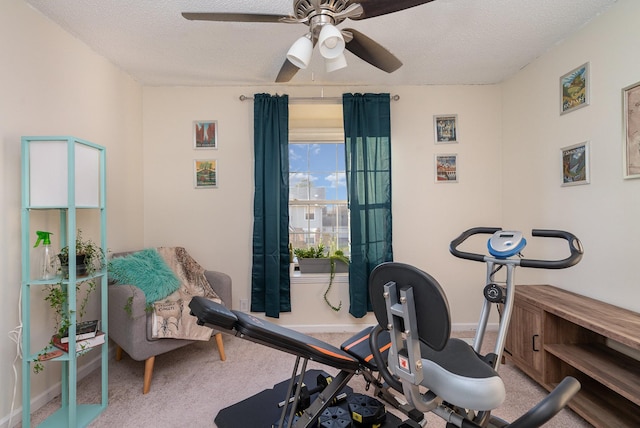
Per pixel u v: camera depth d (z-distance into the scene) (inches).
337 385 58.7
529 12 76.4
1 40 64.0
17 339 66.3
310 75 109.4
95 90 91.4
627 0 70.5
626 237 71.5
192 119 117.3
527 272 103.8
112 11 74.2
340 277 117.3
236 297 117.2
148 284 85.7
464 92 118.8
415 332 38.9
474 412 49.0
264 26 81.1
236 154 117.5
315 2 52.9
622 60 72.0
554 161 92.9
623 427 58.8
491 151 118.8
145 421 66.3
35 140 63.4
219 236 117.3
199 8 73.6
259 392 76.7
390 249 114.7
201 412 69.3
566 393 33.6
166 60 98.1
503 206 117.7
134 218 110.3
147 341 76.1
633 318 64.2
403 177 118.7
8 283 65.3
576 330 75.5
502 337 51.8
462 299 118.8
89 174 69.2
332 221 132.9
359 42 64.2
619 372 62.5
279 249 113.4
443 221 119.0
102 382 70.6
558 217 91.4
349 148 114.0
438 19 78.9
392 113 119.0
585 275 82.0
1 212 64.2
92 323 69.9
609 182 75.5
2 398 63.7
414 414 56.9
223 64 101.4
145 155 116.3
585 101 81.7
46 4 70.7
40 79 73.1
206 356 96.7
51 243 74.7
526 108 104.6
